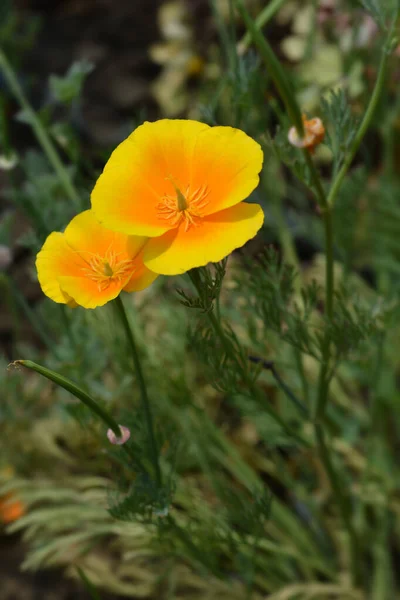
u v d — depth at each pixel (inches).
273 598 29.8
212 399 34.0
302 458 33.0
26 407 32.5
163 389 30.3
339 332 25.5
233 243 21.3
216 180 21.8
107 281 22.1
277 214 34.9
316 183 23.9
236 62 26.5
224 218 21.6
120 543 31.0
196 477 32.2
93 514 29.8
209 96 34.1
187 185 22.1
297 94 33.5
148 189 22.1
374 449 33.1
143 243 21.9
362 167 31.3
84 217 22.6
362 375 32.3
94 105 57.2
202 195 21.8
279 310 26.0
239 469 31.6
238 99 26.3
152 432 24.5
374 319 26.1
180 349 30.0
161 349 30.5
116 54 61.9
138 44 62.7
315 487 33.1
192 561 29.5
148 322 32.8
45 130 30.5
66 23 65.5
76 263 22.5
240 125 26.7
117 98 57.8
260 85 27.0
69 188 30.2
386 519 32.1
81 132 54.1
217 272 22.7
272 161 33.9
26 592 32.8
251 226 21.4
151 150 22.2
